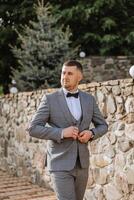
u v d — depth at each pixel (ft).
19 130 25.39
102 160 16.16
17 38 42.70
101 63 36.83
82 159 10.31
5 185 22.68
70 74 10.44
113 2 39.96
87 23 41.81
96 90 16.42
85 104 10.58
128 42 40.47
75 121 10.28
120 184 15.03
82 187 10.62
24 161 24.68
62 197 10.08
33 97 22.94
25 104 24.20
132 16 42.83
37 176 22.79
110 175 15.65
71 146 10.15
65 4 43.21
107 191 15.87
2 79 47.01
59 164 10.10
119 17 42.42
